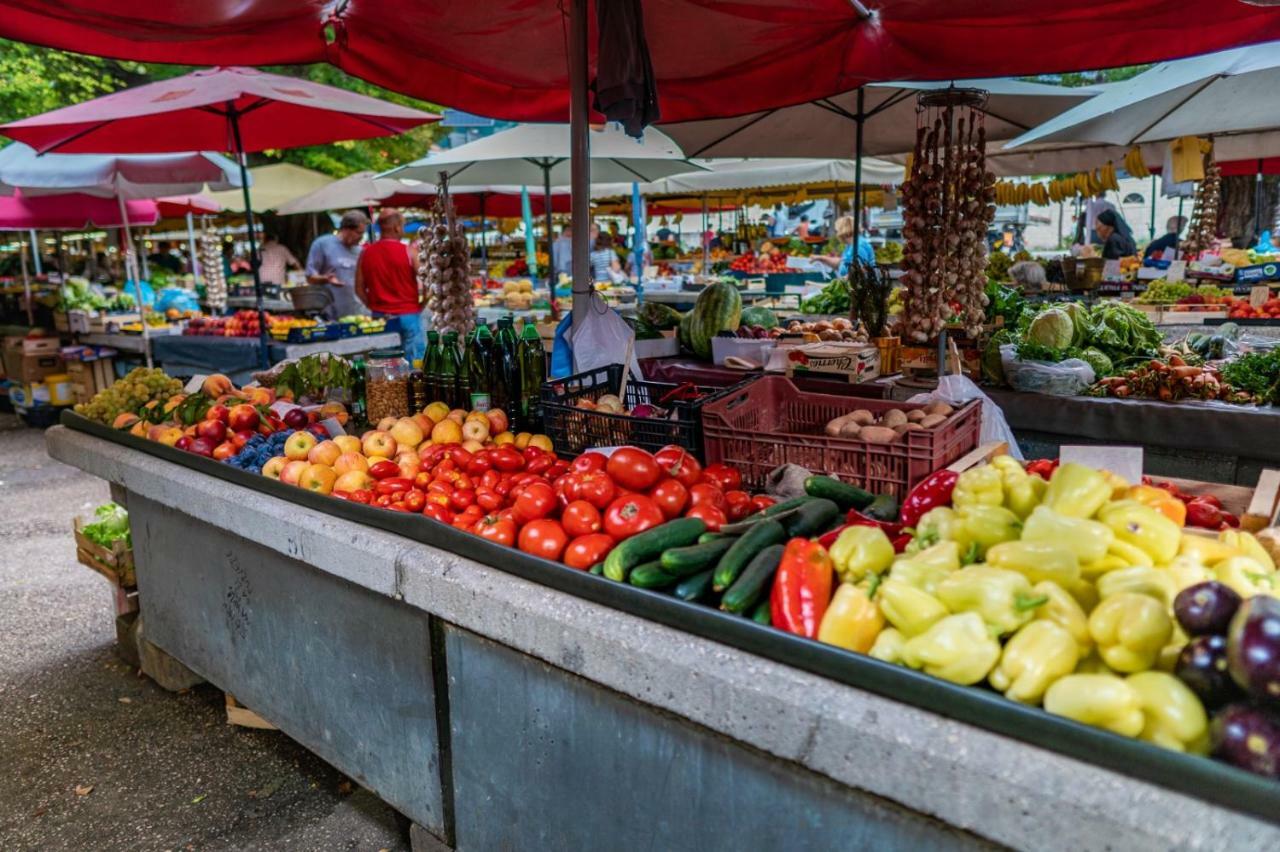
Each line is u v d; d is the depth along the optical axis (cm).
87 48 372
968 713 146
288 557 293
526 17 414
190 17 363
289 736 348
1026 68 425
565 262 1376
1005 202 1215
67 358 1002
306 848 291
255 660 322
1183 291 750
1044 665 147
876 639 168
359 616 268
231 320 919
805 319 783
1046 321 509
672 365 514
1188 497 236
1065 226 3259
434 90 482
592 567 214
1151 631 145
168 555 362
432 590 230
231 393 403
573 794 213
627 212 2211
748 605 184
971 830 141
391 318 895
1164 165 862
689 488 242
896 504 247
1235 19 383
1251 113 629
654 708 190
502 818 236
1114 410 455
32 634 456
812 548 185
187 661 366
